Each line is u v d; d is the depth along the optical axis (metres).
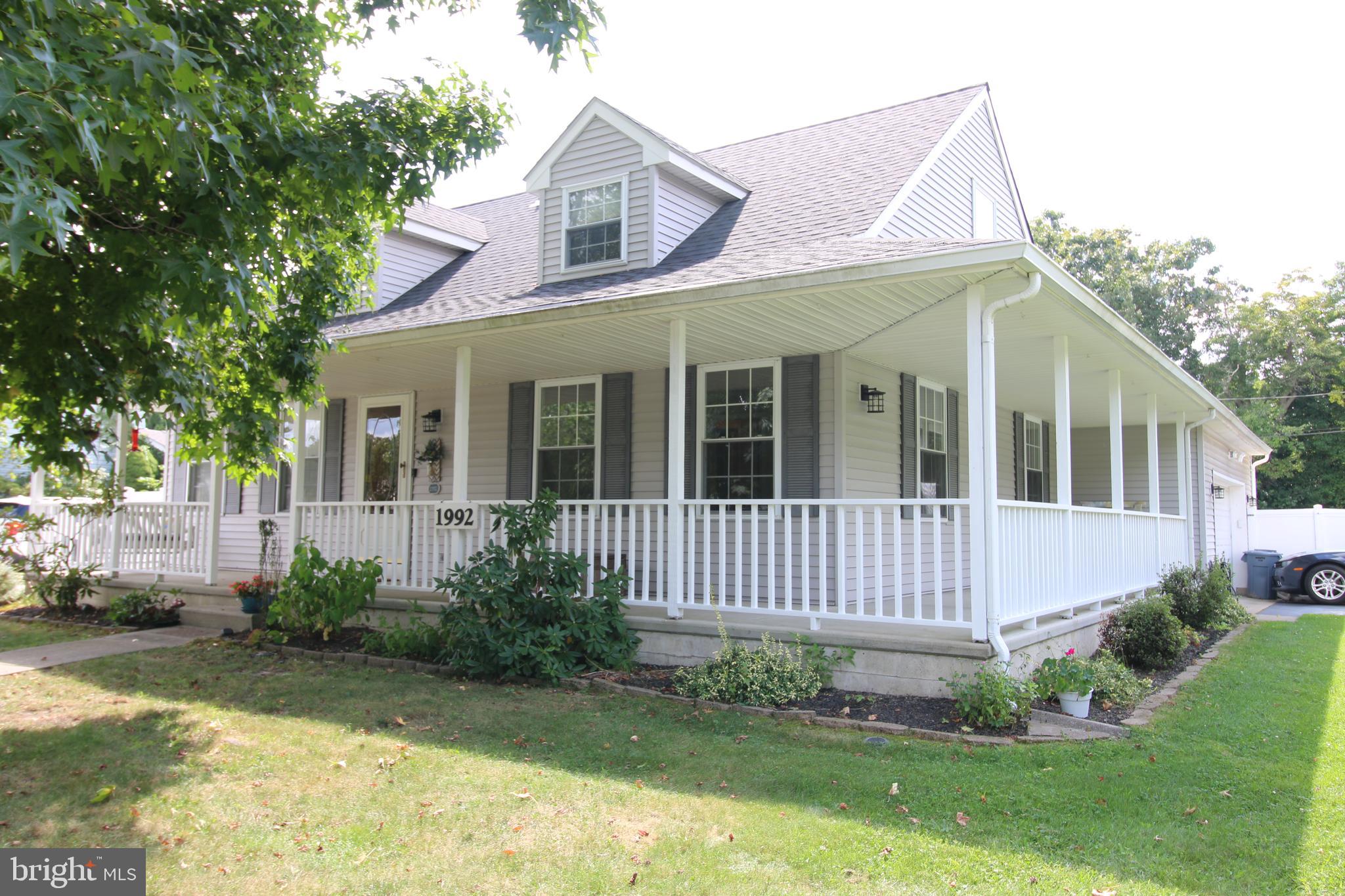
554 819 4.09
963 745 5.27
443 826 4.02
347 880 3.49
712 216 10.55
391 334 8.55
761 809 4.20
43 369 5.17
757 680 6.23
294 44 5.84
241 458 6.96
